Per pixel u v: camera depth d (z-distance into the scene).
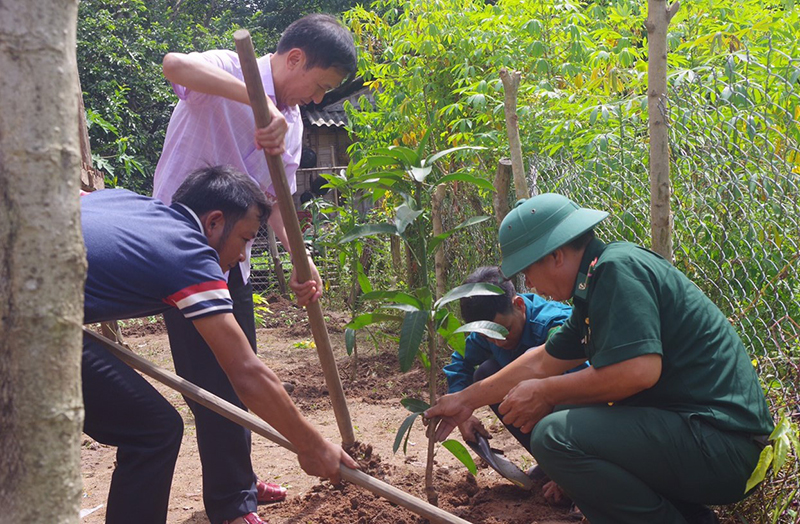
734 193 3.31
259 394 2.27
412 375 5.85
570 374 2.49
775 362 3.03
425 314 2.75
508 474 3.13
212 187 2.54
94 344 2.35
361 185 3.00
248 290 3.21
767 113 3.58
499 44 6.77
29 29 1.10
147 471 2.38
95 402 2.32
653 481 2.45
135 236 2.26
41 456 1.14
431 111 7.40
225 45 19.78
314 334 2.78
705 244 3.45
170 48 18.11
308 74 3.07
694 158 3.47
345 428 2.92
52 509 1.15
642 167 4.01
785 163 3.06
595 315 2.43
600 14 7.17
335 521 3.13
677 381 2.44
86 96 15.11
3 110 1.09
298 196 14.31
